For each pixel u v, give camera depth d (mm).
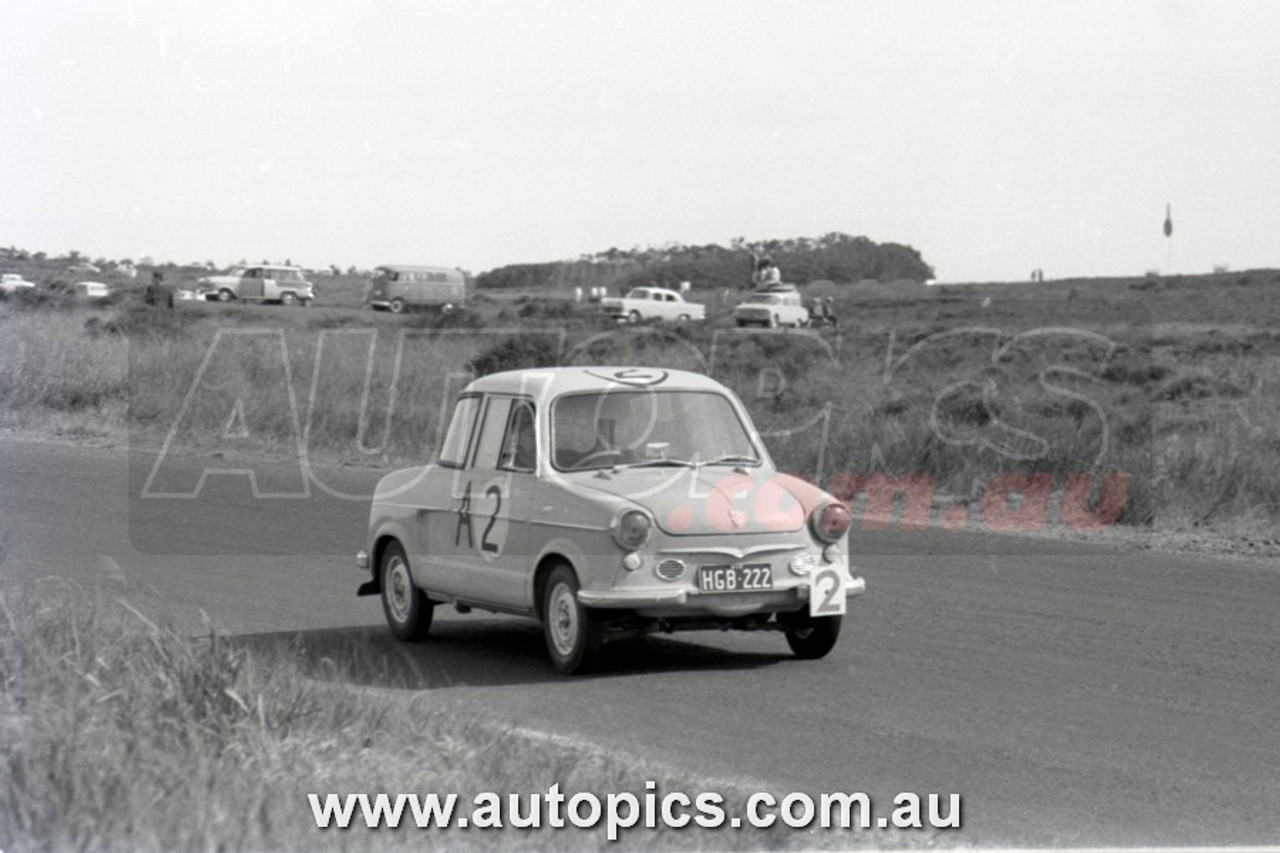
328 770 24766
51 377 112562
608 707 33250
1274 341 160000
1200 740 30562
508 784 25000
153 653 29969
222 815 21875
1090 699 34031
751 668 37531
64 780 22312
